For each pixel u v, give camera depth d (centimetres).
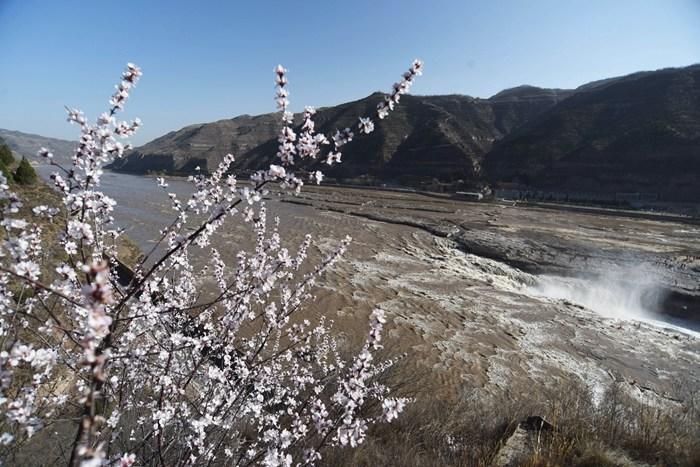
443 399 882
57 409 320
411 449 535
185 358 349
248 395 384
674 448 534
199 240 308
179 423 309
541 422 617
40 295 222
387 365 785
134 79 235
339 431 288
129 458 207
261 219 367
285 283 413
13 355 187
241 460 338
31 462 321
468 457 538
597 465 483
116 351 286
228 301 355
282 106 235
